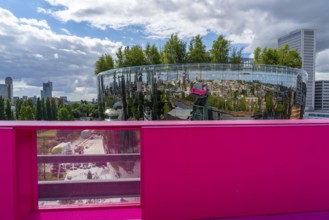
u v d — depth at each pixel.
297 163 3.24
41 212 3.31
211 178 3.08
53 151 4.28
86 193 4.43
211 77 28.92
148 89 29.62
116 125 2.95
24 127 2.81
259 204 3.18
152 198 2.98
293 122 3.31
